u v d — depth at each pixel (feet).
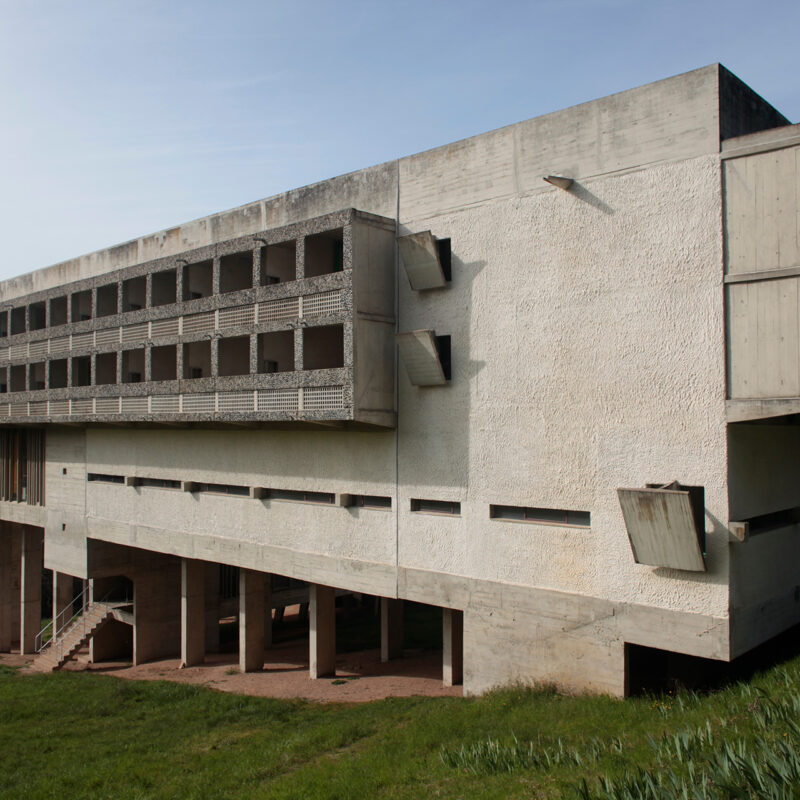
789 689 42.86
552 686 55.42
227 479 81.71
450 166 63.00
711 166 48.34
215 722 69.62
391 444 66.39
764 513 51.37
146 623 103.76
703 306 48.49
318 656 84.53
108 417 89.45
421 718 57.62
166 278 89.35
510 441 58.39
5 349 113.60
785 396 45.21
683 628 48.96
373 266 64.64
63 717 76.02
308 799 43.32
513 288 58.44
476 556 60.23
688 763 32.01
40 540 124.67
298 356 66.85
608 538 52.70
